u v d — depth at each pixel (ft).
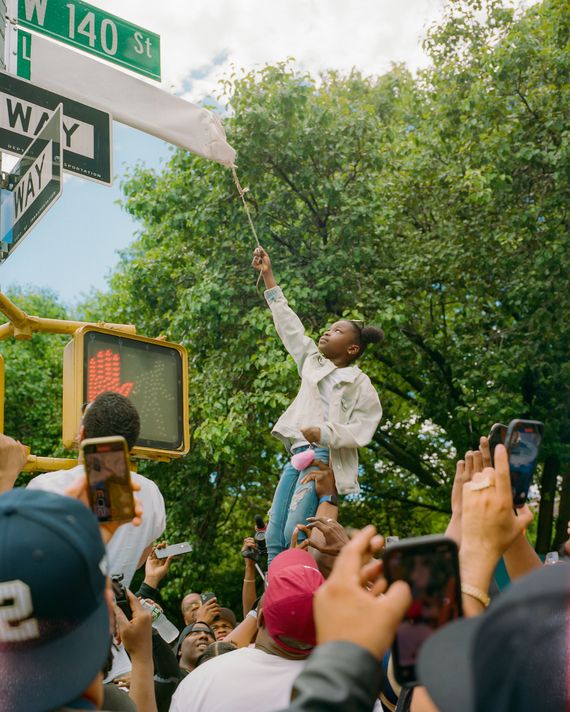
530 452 6.23
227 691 8.23
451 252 37.19
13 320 12.81
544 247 36.70
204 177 40.14
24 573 4.51
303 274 37.63
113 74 16.37
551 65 37.09
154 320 42.55
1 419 11.60
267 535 14.97
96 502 6.01
